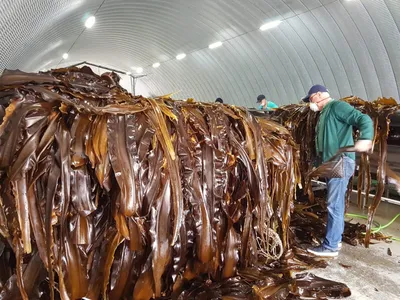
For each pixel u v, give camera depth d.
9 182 1.66
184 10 12.47
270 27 11.49
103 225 2.02
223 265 2.49
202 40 15.05
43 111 1.80
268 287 2.40
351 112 3.03
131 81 25.30
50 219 1.72
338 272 2.96
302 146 4.35
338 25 9.60
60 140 1.80
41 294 1.94
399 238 3.76
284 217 3.06
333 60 10.79
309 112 4.32
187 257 2.35
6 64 7.72
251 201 2.60
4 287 1.83
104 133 1.90
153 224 2.04
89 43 17.39
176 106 2.44
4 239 1.83
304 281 2.62
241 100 16.78
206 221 2.26
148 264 2.10
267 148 2.84
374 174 4.38
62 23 10.25
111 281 2.05
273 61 13.27
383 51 9.05
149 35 16.67
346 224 3.97
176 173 2.08
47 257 1.71
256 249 2.73
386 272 2.97
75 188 1.84
